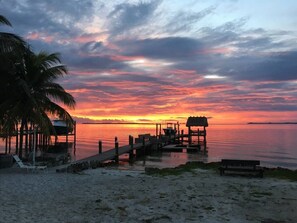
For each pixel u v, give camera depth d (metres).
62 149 31.27
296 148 55.56
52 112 24.45
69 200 11.20
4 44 18.53
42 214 9.31
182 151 47.25
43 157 23.94
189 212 9.84
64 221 8.69
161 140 47.78
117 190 13.07
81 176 16.81
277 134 115.00
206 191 12.97
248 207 10.54
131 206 10.45
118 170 20.06
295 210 10.23
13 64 21.20
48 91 23.69
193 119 59.16
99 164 24.38
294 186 14.14
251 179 15.96
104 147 55.62
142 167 28.28
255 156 43.38
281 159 40.75
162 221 8.88
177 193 12.52
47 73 23.42
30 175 16.91
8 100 22.16
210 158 39.38
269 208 10.44
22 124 23.30
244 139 82.50
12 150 45.62
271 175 17.20
